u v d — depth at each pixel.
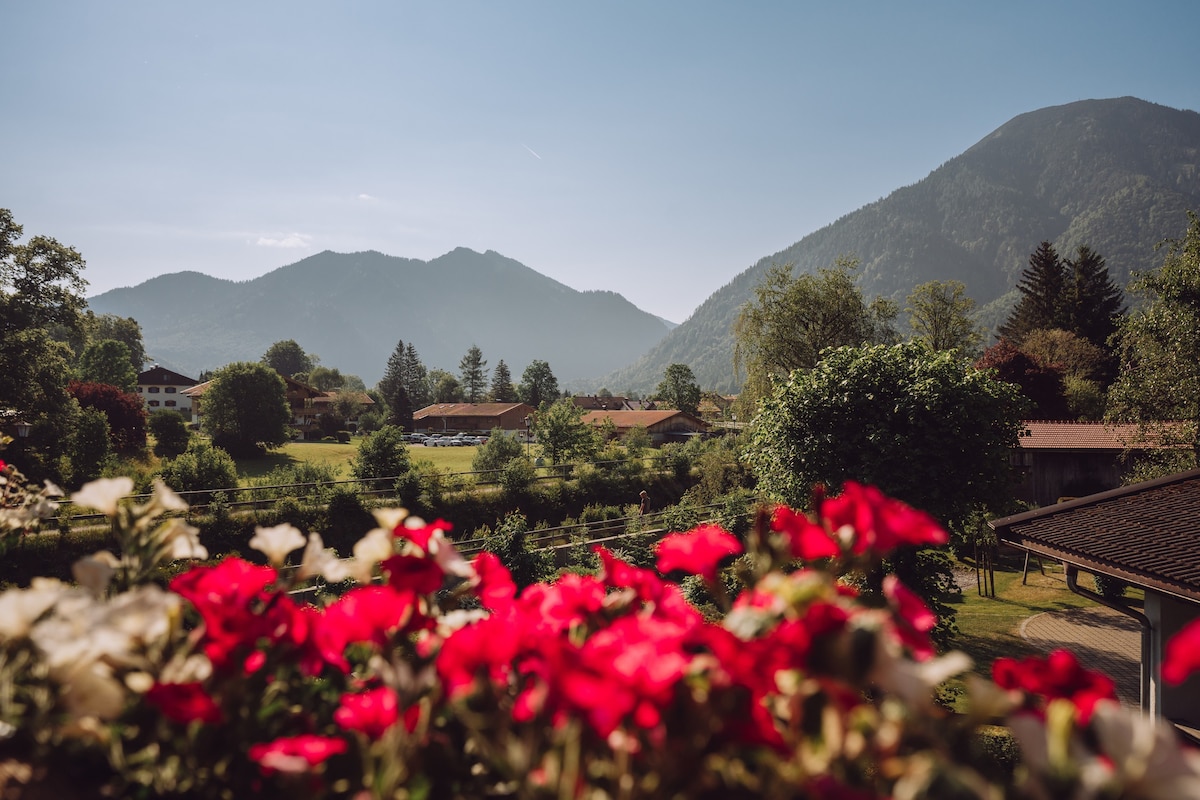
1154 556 7.21
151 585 1.33
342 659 1.42
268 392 54.88
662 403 105.69
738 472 34.69
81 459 31.22
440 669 1.08
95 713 0.98
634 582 1.50
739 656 0.92
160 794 1.07
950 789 0.76
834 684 0.89
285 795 1.10
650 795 0.91
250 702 1.23
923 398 11.24
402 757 1.02
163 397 94.56
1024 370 41.31
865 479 11.23
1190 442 16.53
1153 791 0.73
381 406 99.44
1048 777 0.78
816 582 1.01
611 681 0.85
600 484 35.22
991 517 12.48
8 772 1.01
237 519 24.70
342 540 26.66
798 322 36.88
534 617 1.36
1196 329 16.41
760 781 0.91
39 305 32.69
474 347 157.38
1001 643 16.03
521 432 95.50
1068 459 26.58
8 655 1.15
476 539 24.47
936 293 45.19
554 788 0.93
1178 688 8.20
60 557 18.98
